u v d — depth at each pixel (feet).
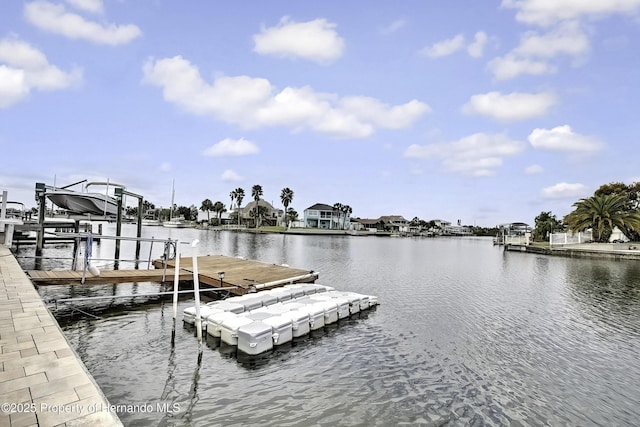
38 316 22.12
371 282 71.36
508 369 29.86
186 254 118.52
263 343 29.32
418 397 24.09
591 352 34.58
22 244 100.73
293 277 50.49
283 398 22.82
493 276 87.86
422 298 57.11
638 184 225.15
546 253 178.29
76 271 41.91
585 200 186.29
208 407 21.22
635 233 192.13
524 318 46.85
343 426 20.15
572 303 57.21
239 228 362.74
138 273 43.21
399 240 310.65
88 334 31.81
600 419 22.68
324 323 37.65
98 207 87.10
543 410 23.43
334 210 395.75
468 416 22.08
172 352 28.63
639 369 30.78
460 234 556.92
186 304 42.68
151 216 422.82
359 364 28.94
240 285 44.11
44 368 15.17
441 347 34.14
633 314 50.01
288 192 372.79
